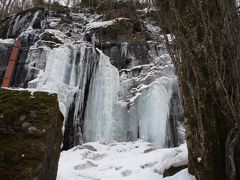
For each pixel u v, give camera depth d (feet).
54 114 10.61
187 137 13.87
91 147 25.81
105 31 39.83
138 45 38.78
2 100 10.43
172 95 31.96
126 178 17.69
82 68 31.83
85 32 41.01
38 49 36.86
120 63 38.09
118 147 26.76
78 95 30.55
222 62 12.59
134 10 18.43
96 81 31.55
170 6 14.02
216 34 13.03
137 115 30.68
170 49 14.33
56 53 31.24
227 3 13.01
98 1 53.93
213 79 12.85
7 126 9.78
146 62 37.93
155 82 30.81
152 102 30.01
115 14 43.55
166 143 29.50
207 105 12.96
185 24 13.76
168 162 16.87
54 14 49.83
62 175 17.57
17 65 38.75
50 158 10.47
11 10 72.28
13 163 9.01
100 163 22.17
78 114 30.40
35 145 9.45
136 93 31.50
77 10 52.34
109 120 29.48
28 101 10.55
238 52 12.46
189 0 13.91
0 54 41.47
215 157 12.64
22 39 44.01
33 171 8.90
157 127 29.22
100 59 32.27
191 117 13.60
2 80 39.22
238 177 12.12
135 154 25.13
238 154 12.26
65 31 43.96
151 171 17.60
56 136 11.22
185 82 13.85
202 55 13.15
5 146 9.31
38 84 29.81
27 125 9.87
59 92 29.50
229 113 12.48
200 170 12.98
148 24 41.52
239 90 12.19
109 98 30.40
